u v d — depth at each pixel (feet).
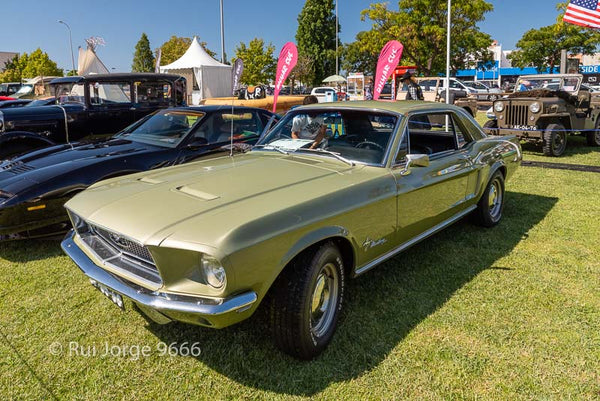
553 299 11.00
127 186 9.85
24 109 23.73
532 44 119.03
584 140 39.83
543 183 23.06
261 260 7.48
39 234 13.91
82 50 66.44
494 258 13.51
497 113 32.58
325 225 8.66
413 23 95.61
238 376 8.35
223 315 7.11
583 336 9.41
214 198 8.57
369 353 8.94
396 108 12.05
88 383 8.20
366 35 103.71
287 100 35.27
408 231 11.51
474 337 9.45
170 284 7.47
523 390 7.88
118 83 26.68
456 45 97.40
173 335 9.68
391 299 11.07
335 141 12.02
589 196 20.34
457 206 13.73
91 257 8.90
